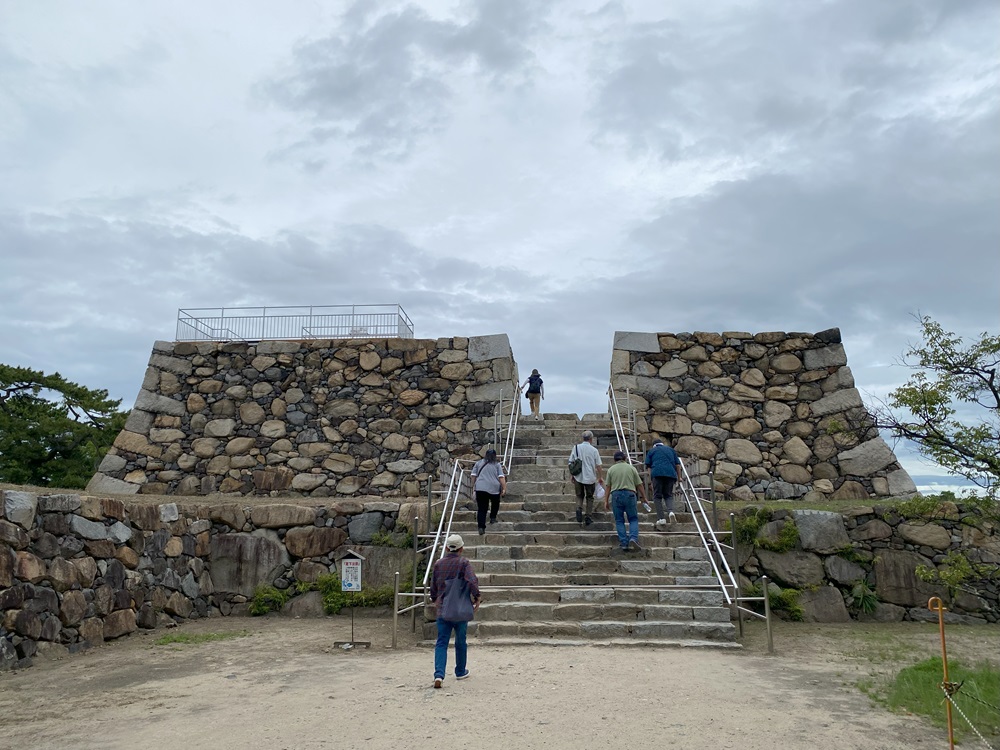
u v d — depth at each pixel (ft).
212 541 37.06
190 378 50.11
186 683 22.72
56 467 72.54
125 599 30.71
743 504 41.34
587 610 28.81
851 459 45.62
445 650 21.22
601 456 43.68
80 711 19.81
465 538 34.53
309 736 17.16
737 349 48.78
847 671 23.43
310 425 48.78
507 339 49.78
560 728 17.37
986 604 33.71
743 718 18.17
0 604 24.44
